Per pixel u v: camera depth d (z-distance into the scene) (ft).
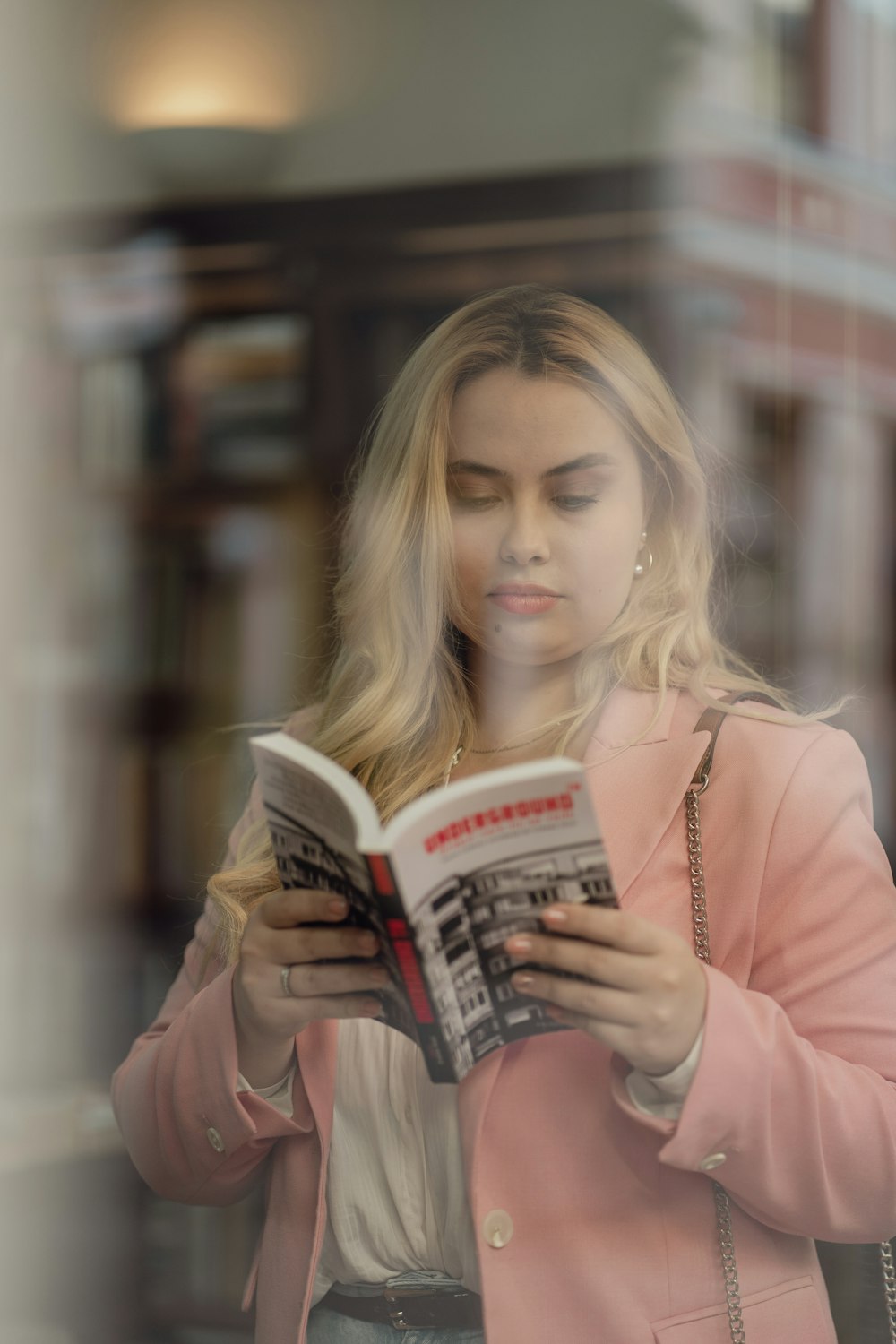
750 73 8.50
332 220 10.11
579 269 9.24
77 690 10.07
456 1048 2.87
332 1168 3.48
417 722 3.85
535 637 3.61
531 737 3.69
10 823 9.89
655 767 3.40
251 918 3.11
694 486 3.68
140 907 9.77
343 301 10.13
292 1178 3.55
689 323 8.62
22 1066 9.04
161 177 10.19
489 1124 3.23
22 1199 7.66
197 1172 3.63
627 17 8.59
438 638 3.83
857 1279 4.26
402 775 3.84
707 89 8.68
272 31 9.68
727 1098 2.90
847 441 8.23
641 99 8.84
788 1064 2.99
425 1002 2.78
